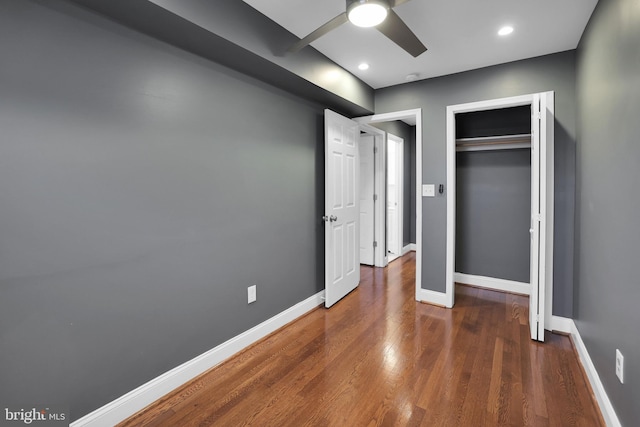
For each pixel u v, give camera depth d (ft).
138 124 5.69
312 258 10.52
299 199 9.84
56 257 4.73
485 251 12.85
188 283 6.63
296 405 5.93
